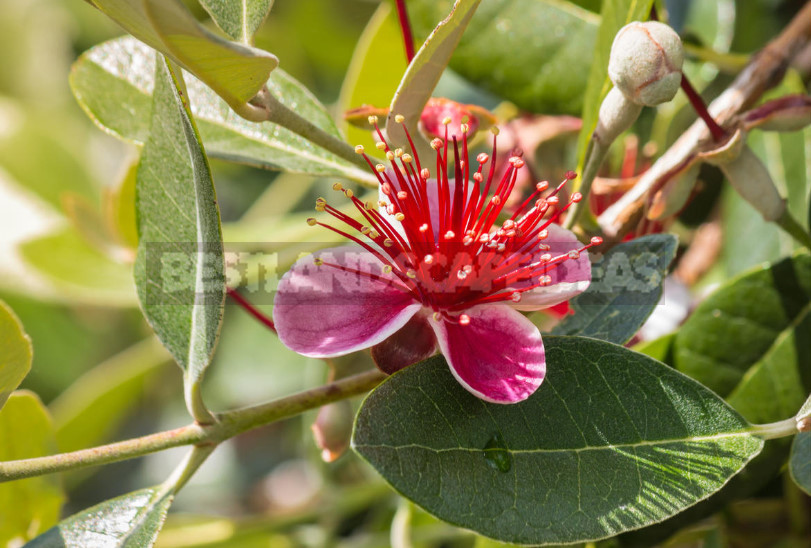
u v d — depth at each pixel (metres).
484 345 0.35
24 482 0.39
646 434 0.34
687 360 0.39
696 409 0.34
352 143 0.42
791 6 0.46
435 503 0.33
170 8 0.32
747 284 0.39
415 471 0.33
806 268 0.38
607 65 0.36
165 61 0.34
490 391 0.34
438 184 0.36
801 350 0.38
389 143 0.36
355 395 0.35
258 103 0.35
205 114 0.39
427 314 0.35
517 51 0.42
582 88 0.42
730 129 0.37
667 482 0.34
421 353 0.35
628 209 0.38
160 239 0.35
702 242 0.45
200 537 0.46
